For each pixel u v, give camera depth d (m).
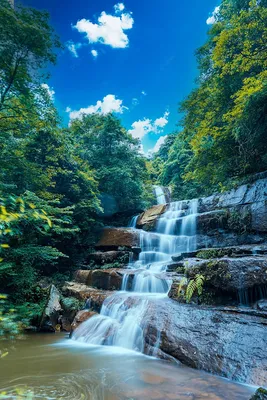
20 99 9.02
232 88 11.12
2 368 3.65
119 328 5.23
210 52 13.83
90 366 3.69
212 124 12.02
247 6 12.22
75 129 20.44
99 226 14.17
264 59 8.95
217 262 5.46
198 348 3.74
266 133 9.70
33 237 9.19
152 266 9.26
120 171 16.39
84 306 7.18
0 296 2.73
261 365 3.04
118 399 2.57
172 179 25.73
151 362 3.84
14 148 9.15
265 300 4.62
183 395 2.65
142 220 14.93
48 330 6.45
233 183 11.88
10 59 8.19
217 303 5.23
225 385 2.91
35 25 8.21
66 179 12.61
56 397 2.63
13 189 8.80
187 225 11.61
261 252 6.71
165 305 5.38
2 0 7.84
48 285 9.36
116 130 17.86
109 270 8.95
